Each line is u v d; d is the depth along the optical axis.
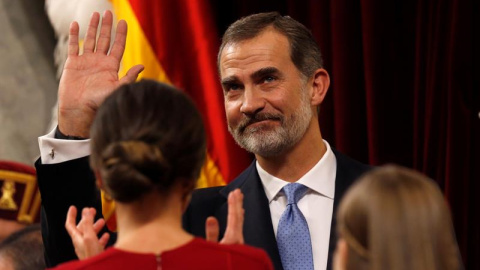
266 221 5.14
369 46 7.11
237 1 7.81
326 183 5.26
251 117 5.19
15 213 7.07
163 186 3.46
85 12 8.45
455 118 6.76
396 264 3.09
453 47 6.77
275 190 5.26
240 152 7.78
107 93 4.93
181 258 3.40
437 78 6.86
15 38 9.67
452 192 6.78
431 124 6.90
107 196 3.72
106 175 3.43
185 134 3.50
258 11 7.71
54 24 8.96
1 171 7.08
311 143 5.29
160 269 3.36
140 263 3.36
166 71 7.94
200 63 7.88
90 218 4.03
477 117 6.76
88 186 4.83
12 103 9.59
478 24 6.76
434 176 6.93
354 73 7.30
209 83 7.84
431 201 3.16
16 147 9.55
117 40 5.12
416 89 7.00
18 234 5.19
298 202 5.24
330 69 7.48
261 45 5.23
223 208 5.28
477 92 6.78
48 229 4.85
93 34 5.11
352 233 3.22
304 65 5.30
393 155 7.12
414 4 7.07
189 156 3.50
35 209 7.14
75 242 4.00
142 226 3.48
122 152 3.40
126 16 8.07
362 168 5.34
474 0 6.76
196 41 7.90
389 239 3.12
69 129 4.93
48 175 4.80
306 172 5.28
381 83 7.10
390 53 7.11
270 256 5.02
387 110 7.11
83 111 4.92
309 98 5.31
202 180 7.81
